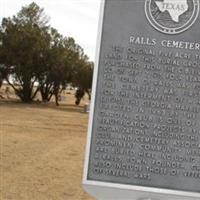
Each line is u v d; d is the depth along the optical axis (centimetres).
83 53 1569
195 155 167
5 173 354
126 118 169
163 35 170
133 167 168
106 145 169
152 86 170
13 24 1368
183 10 169
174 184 167
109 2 171
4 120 787
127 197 172
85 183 169
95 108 170
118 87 170
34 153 459
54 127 742
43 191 304
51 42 1422
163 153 168
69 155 462
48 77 1470
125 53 171
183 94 169
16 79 1428
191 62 169
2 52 1348
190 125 168
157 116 169
